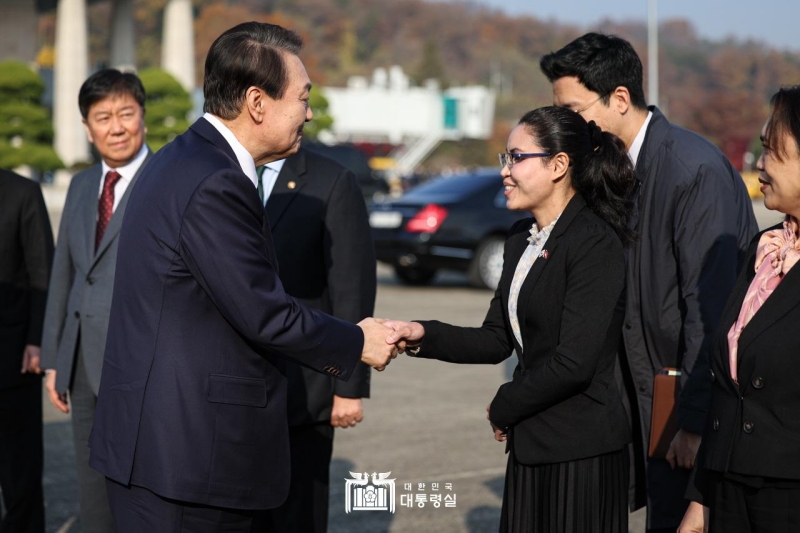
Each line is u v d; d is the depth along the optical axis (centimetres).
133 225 261
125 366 257
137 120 381
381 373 766
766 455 228
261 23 269
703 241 309
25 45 3716
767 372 230
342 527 436
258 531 291
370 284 365
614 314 269
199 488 250
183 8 3941
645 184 321
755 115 8019
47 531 433
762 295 237
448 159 8931
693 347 305
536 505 275
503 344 295
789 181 232
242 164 266
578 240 267
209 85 267
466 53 13300
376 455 541
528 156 273
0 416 404
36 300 413
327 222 357
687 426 304
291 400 350
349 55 12450
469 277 1188
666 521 319
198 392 251
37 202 416
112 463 256
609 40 319
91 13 9988
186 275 253
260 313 251
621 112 321
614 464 272
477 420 619
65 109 3512
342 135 5500
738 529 239
